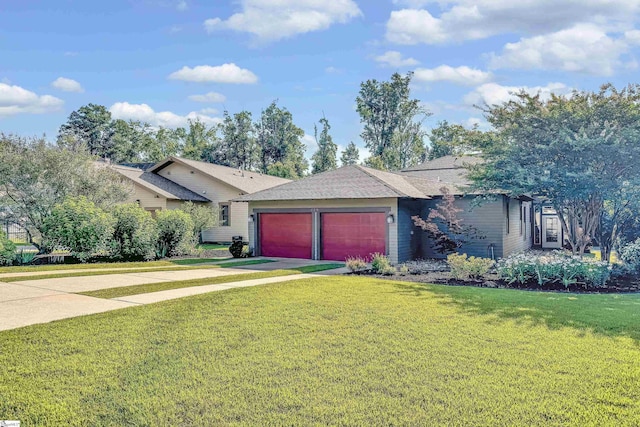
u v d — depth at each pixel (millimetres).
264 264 16688
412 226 18016
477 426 3752
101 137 59125
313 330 6688
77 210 16469
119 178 22078
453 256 12773
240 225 25859
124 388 4520
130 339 6203
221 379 4758
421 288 10586
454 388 4508
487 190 15383
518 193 13969
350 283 11359
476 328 6781
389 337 6309
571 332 6555
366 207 17156
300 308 8211
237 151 54125
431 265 16000
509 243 18500
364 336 6359
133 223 17578
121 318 7406
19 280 11719
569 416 3914
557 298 9336
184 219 19906
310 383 4648
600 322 7164
